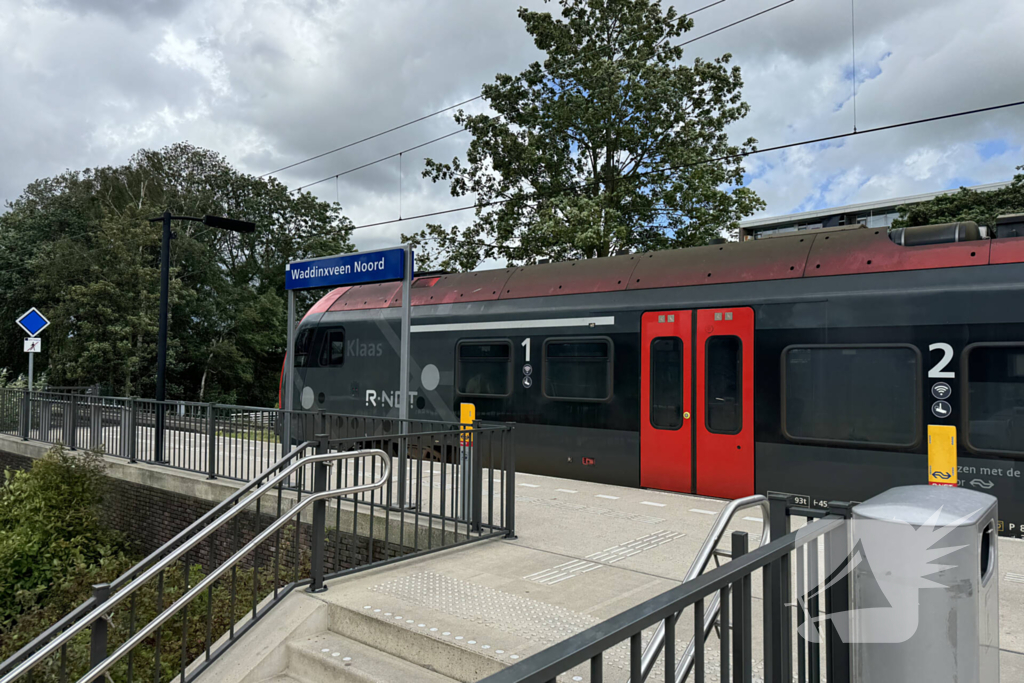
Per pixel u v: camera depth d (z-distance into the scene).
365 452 5.38
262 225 39.12
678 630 4.15
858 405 7.45
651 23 21.16
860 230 8.01
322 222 41.00
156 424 10.48
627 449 9.16
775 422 7.98
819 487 7.66
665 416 8.85
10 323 30.91
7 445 13.87
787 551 2.31
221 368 35.88
